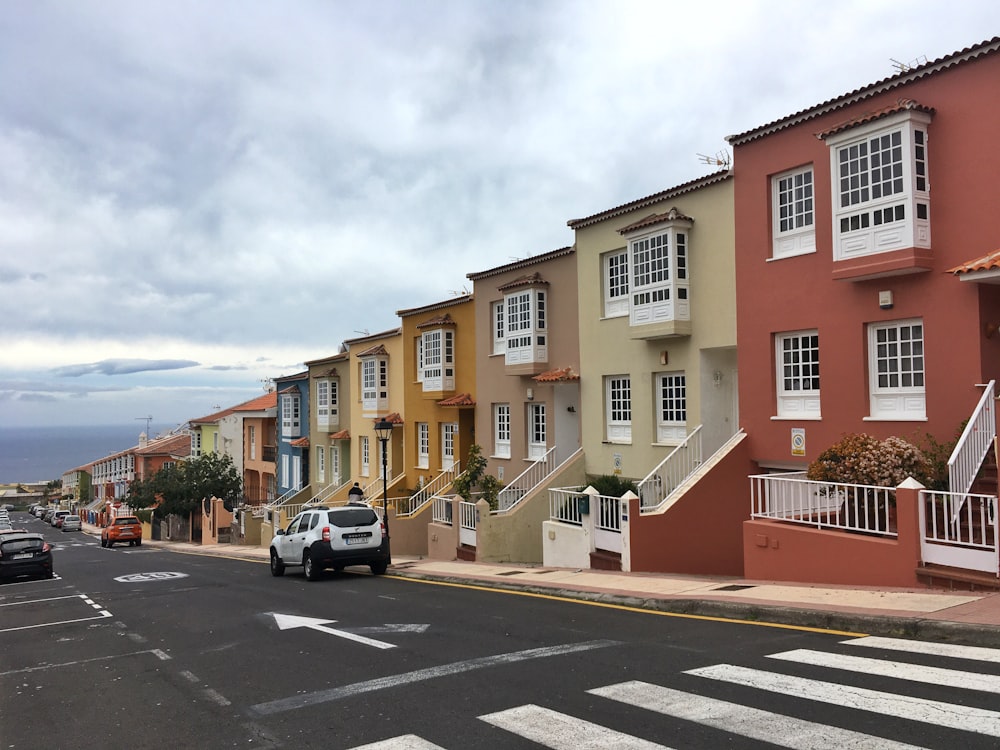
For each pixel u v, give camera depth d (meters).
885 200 12.91
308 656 8.84
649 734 5.34
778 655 7.38
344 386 38.78
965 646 7.27
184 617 13.01
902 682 6.17
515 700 6.40
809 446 14.77
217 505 46.53
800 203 15.20
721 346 16.78
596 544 16.25
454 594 13.86
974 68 12.26
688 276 17.53
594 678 6.95
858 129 13.28
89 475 112.50
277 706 6.79
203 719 6.61
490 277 25.23
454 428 28.02
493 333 25.50
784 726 5.31
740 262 16.27
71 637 11.88
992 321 12.18
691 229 17.52
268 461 48.81
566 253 21.73
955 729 5.05
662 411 18.69
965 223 12.28
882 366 13.77
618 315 19.77
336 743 5.64
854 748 4.83
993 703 5.53
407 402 30.88
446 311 28.05
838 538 11.10
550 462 22.16
